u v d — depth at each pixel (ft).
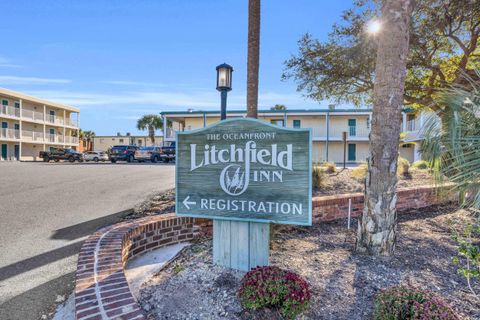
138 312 6.14
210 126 9.89
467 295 8.18
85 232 13.96
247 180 9.48
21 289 8.87
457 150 8.67
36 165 60.13
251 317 6.94
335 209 15.93
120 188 26.07
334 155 82.58
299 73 28.86
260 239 9.53
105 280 7.39
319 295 8.02
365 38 24.27
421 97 29.68
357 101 33.14
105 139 136.67
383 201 10.51
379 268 9.71
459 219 15.70
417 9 23.34
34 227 14.64
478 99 8.98
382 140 10.38
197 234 13.17
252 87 17.02
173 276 9.45
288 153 9.03
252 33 16.98
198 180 10.07
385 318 6.15
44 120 100.89
